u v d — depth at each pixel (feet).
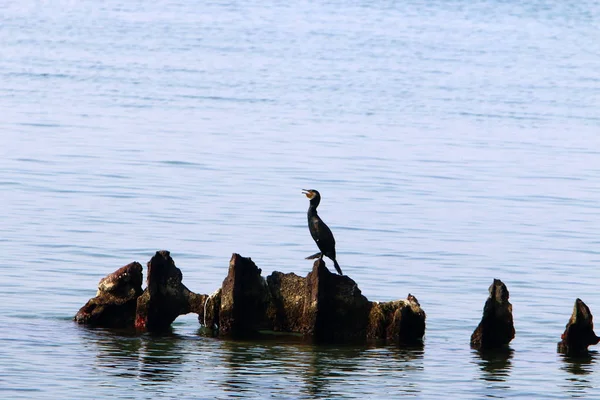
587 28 340.80
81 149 139.54
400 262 90.84
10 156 131.95
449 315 76.13
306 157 141.79
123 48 244.01
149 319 69.82
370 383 61.41
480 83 221.66
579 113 191.83
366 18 336.90
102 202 109.60
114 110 172.55
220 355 65.26
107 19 299.17
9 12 303.48
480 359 66.80
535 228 106.93
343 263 89.81
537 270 90.22
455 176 133.59
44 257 87.35
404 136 162.20
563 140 165.37
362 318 69.77
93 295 77.66
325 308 68.90
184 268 86.12
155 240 94.89
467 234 102.78
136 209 107.04
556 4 403.34
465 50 274.57
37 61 217.97
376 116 179.73
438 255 93.86
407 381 62.08
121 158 134.92
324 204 113.70
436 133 166.40
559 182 133.08
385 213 110.73
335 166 136.46
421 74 230.07
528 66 251.60
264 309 69.92
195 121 166.91
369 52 261.44
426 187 125.80
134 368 62.34
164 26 291.38
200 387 59.62
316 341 68.80
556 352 69.00
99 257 88.43
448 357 66.90
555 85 224.12
